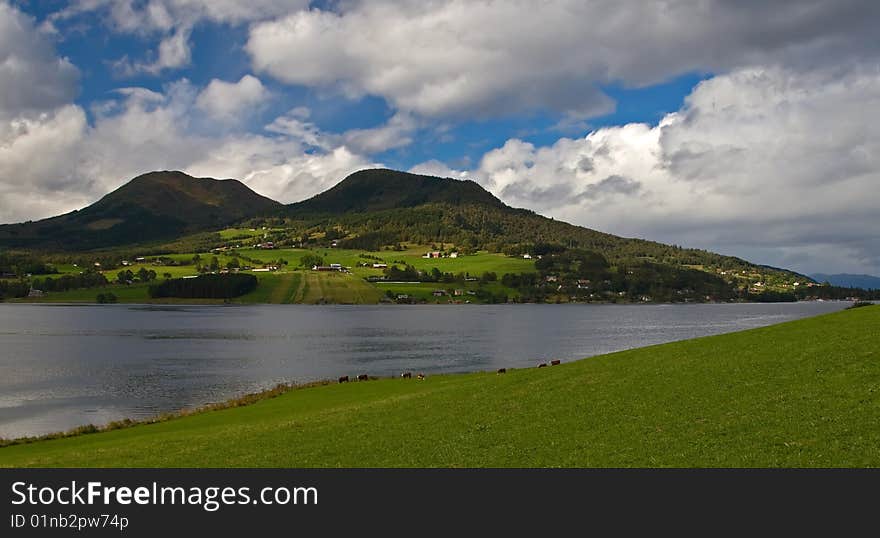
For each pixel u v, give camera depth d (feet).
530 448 91.61
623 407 107.45
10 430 171.63
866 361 109.70
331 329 584.40
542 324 649.61
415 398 141.79
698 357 137.80
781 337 142.82
